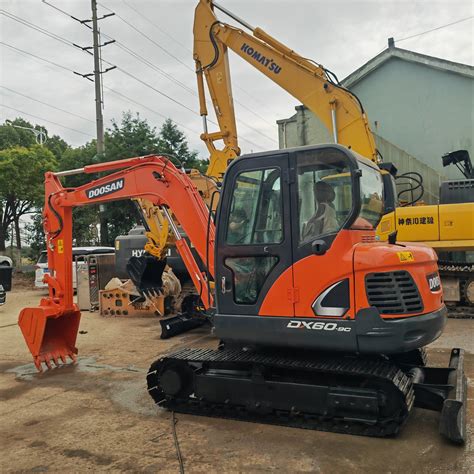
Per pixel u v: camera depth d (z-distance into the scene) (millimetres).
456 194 10266
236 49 10641
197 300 9688
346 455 4094
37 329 6992
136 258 10219
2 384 6492
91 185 7031
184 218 6379
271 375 4891
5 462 4172
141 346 8578
